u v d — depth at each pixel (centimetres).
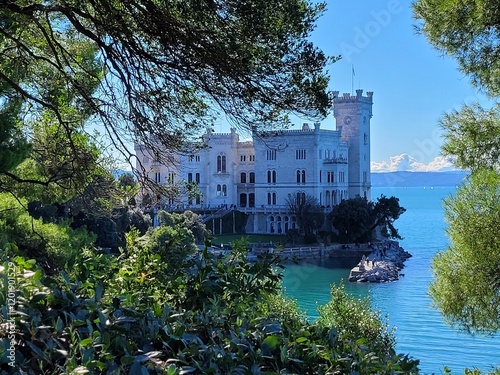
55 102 1382
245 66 899
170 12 913
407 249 10850
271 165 11869
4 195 1786
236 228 11550
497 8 1205
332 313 2159
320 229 11044
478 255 1350
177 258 651
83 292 513
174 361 412
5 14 1005
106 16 982
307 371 457
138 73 1008
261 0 882
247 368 415
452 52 1341
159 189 1215
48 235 1652
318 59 953
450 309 1413
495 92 1361
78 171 1365
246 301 568
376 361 491
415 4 1350
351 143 12562
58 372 375
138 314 459
